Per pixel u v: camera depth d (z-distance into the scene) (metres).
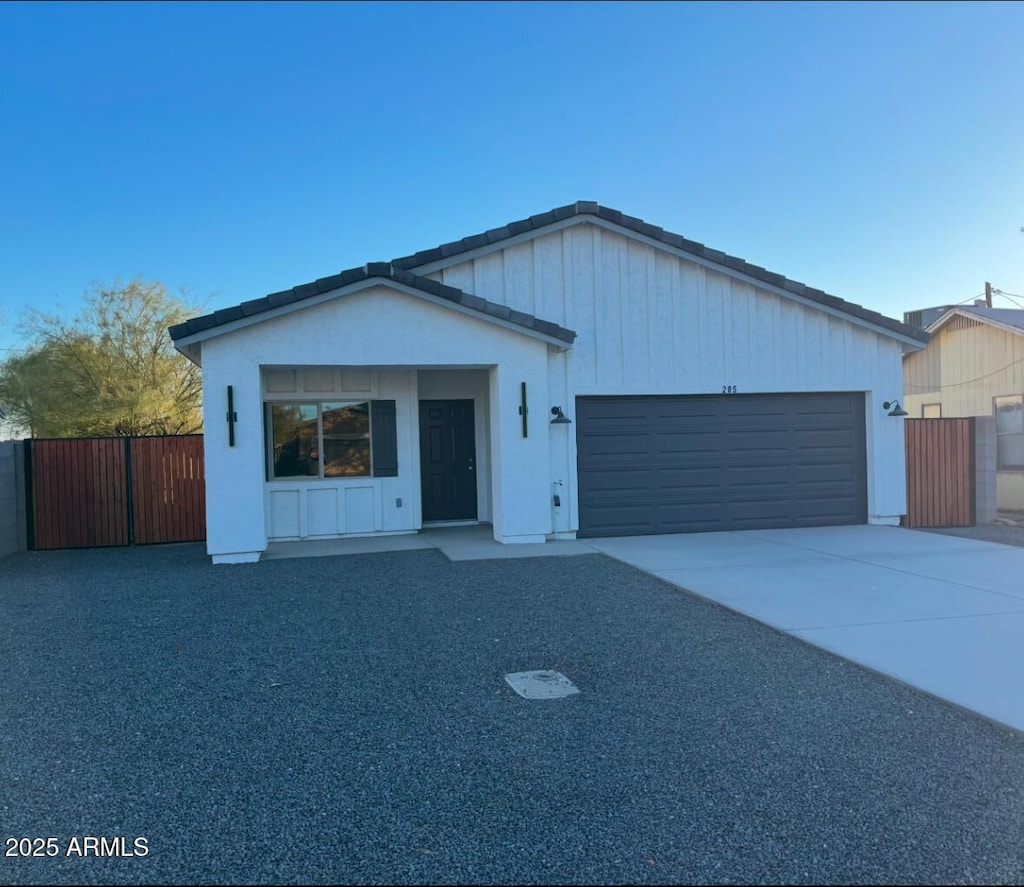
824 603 8.00
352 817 3.78
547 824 3.70
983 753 4.47
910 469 14.76
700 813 3.80
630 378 12.81
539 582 9.27
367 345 11.26
